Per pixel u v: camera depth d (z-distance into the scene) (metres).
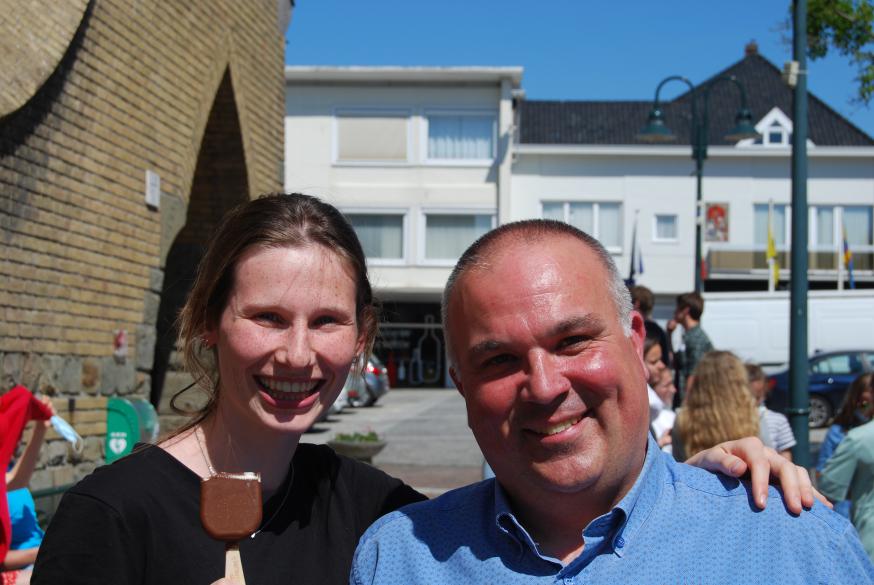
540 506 2.20
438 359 38.88
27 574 4.14
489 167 36.56
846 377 21.64
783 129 39.53
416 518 2.37
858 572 2.02
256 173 11.71
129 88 8.74
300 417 2.55
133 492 2.36
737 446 2.28
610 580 2.07
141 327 9.03
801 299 9.42
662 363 6.66
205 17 10.17
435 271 36.59
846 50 12.45
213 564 2.36
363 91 36.47
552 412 2.12
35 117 7.39
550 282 2.13
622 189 37.50
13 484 4.69
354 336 2.63
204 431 2.64
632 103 42.25
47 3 7.30
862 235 38.19
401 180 36.59
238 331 2.50
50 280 7.62
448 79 36.41
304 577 2.54
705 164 37.72
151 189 9.14
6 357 7.04
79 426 8.00
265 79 11.95
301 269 2.50
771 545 2.05
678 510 2.15
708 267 37.25
